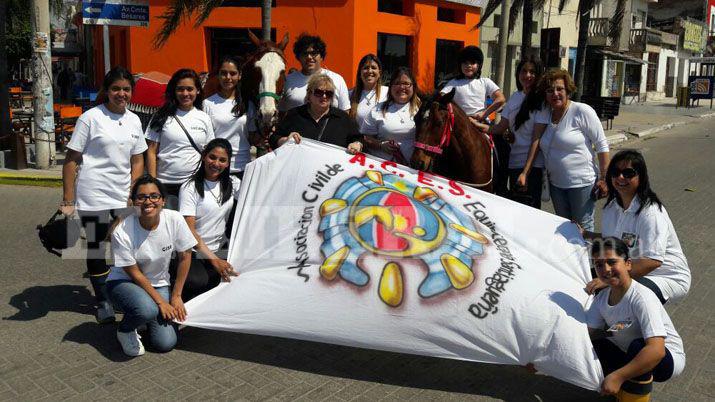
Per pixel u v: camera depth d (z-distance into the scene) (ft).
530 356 12.73
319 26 49.29
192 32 50.37
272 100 18.74
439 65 60.39
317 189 16.14
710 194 34.53
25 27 84.23
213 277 16.37
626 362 12.30
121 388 13.04
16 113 50.03
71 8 95.61
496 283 13.47
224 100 19.07
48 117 37.91
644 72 126.93
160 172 17.92
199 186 16.38
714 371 14.35
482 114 21.99
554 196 19.53
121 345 14.97
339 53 49.34
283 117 18.99
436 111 16.96
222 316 14.19
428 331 13.10
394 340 13.23
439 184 16.89
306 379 13.65
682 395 13.24
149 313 14.06
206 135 18.10
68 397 12.62
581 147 18.63
